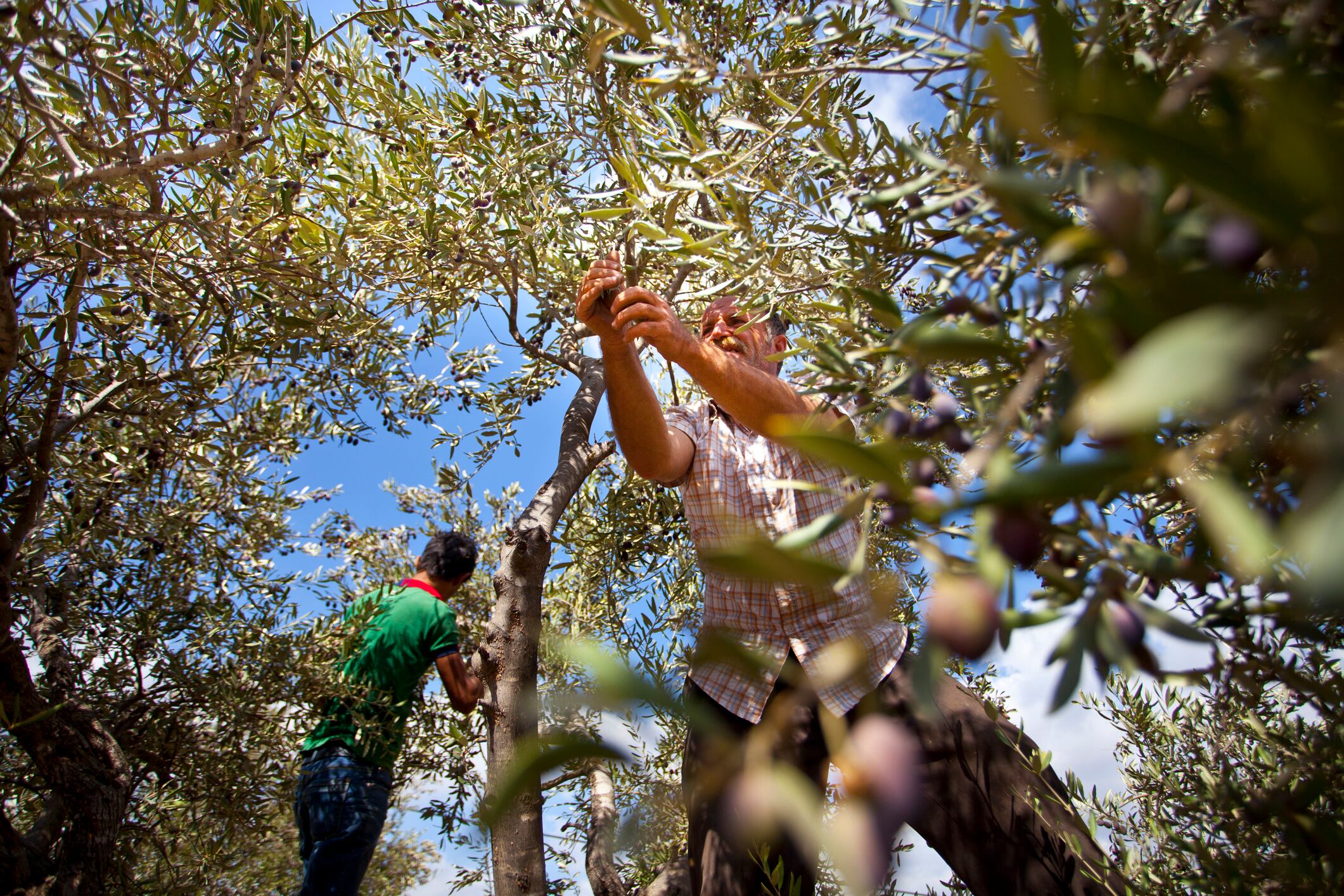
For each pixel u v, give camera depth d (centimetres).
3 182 164
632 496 366
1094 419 18
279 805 303
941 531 35
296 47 203
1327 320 22
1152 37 70
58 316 202
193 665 283
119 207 198
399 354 336
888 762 22
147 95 175
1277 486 43
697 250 107
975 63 67
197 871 307
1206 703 134
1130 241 27
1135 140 25
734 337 193
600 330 169
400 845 523
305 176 257
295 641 285
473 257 272
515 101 288
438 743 341
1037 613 38
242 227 219
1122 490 45
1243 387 32
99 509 260
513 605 277
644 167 122
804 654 171
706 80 87
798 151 114
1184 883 105
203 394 241
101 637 284
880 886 21
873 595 29
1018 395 41
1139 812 131
